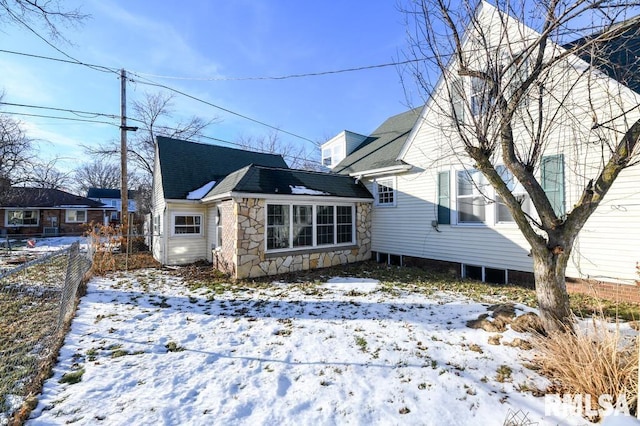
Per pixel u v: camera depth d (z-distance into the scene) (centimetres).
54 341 418
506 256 773
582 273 646
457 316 506
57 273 880
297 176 995
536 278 410
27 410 270
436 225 927
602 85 562
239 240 824
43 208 2592
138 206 2903
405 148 1023
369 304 586
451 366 344
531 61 408
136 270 1003
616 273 600
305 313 543
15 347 404
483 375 324
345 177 1155
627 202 588
